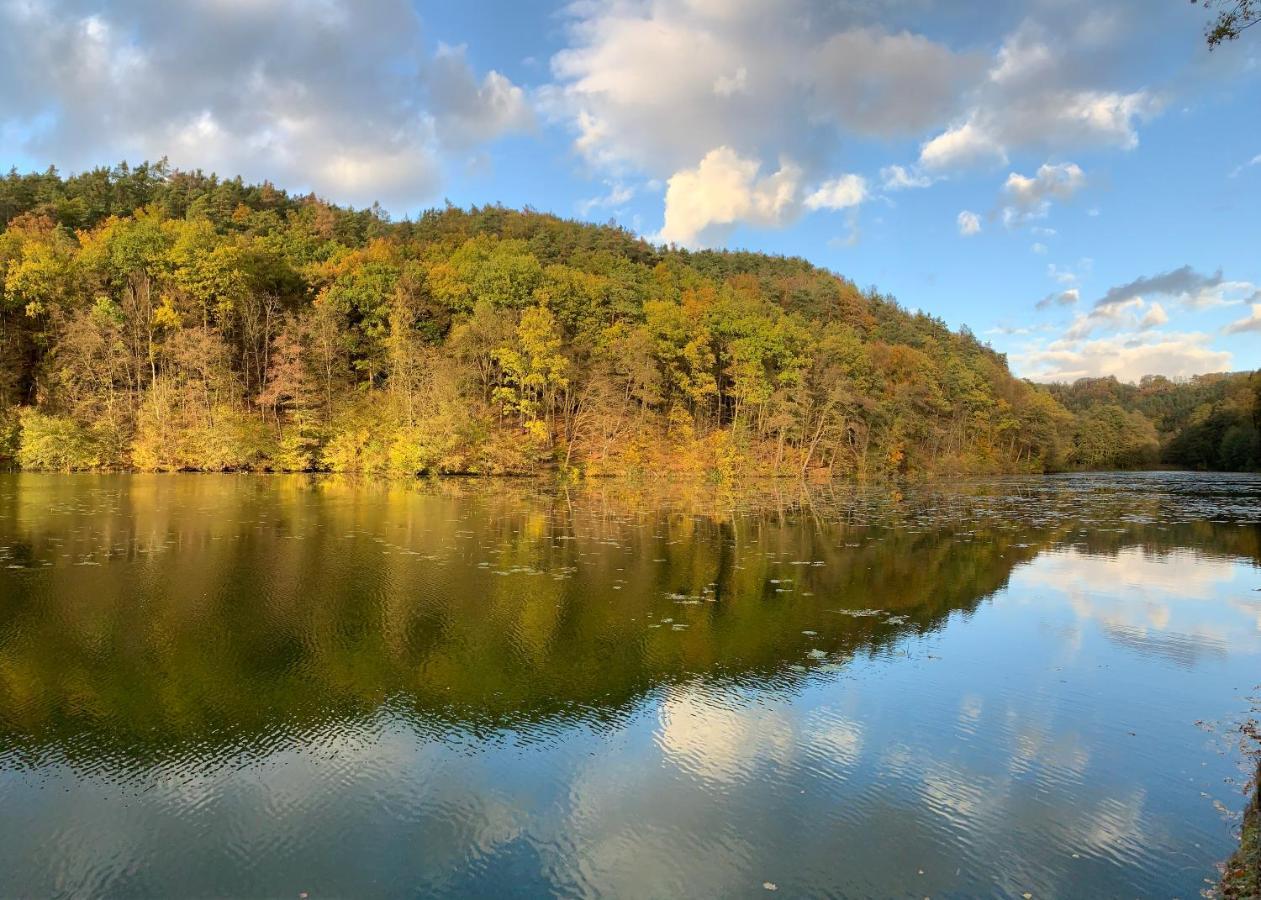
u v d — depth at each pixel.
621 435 69.50
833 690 14.49
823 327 103.88
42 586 20.52
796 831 9.48
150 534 28.70
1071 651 17.25
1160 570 26.80
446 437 59.56
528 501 45.00
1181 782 10.99
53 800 9.90
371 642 16.59
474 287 77.81
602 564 25.67
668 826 9.55
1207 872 8.72
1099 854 9.07
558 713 13.08
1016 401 112.12
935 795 10.49
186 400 58.81
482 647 16.45
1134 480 86.12
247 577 22.12
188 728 12.16
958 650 17.14
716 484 65.88
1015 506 49.75
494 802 10.06
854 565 26.84
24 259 60.00
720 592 22.19
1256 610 21.17
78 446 54.94
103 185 98.81
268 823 9.45
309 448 62.41
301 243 84.94
